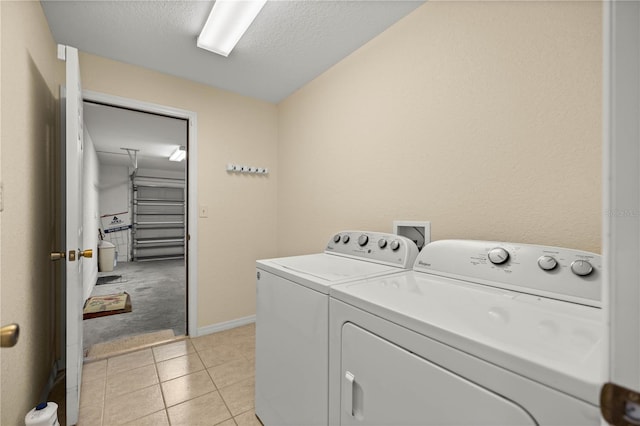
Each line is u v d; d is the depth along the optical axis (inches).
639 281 12.8
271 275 52.2
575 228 38.9
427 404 25.0
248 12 59.7
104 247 219.9
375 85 70.1
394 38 65.2
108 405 60.1
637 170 13.1
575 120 39.0
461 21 52.2
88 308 126.3
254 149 107.6
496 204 47.2
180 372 73.1
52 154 68.4
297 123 100.7
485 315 27.2
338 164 81.7
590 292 30.5
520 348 20.5
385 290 36.1
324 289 38.7
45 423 44.7
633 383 12.5
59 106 72.7
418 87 59.8
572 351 20.1
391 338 28.6
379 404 29.7
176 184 310.7
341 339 35.4
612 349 13.1
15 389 42.1
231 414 57.7
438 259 46.3
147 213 293.1
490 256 40.0
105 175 264.2
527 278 35.6
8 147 39.9
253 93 103.4
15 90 42.6
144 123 138.8
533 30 43.0
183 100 92.0
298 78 91.9
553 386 17.9
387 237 58.7
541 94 42.2
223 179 100.6
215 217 98.8
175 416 57.0
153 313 121.2
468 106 51.1
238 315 103.6
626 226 13.2
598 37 37.2
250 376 71.5
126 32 68.4
